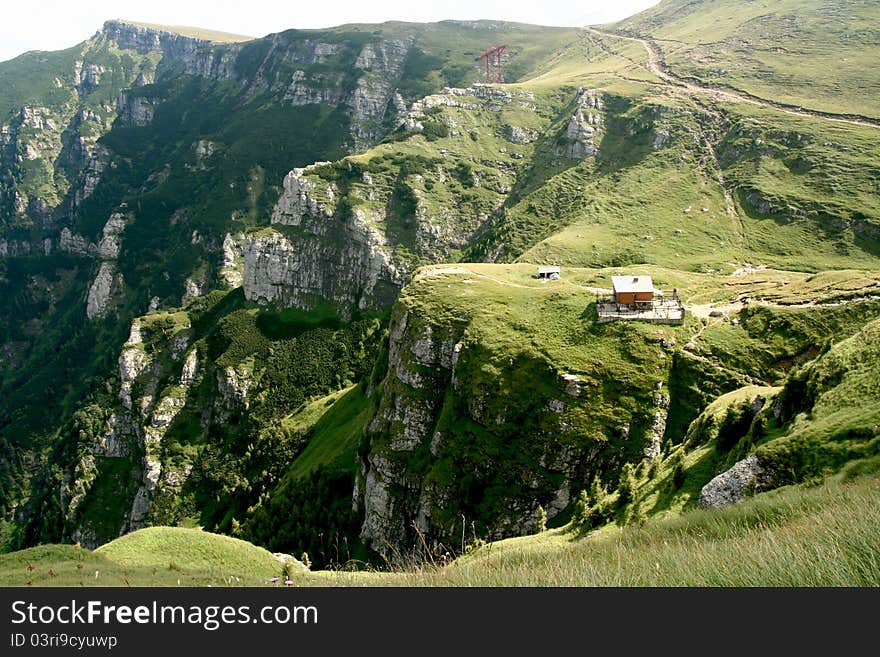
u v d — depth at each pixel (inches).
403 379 5344.5
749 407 2310.5
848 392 1786.4
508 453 4293.8
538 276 5841.5
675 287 5531.5
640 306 4749.0
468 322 5128.0
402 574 965.2
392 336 5812.0
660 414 4092.0
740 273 6761.8
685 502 2063.2
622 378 4234.7
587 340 4559.5
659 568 713.6
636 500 2327.8
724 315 4685.0
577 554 1061.1
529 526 4065.0
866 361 1860.2
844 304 4347.9
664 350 4362.7
